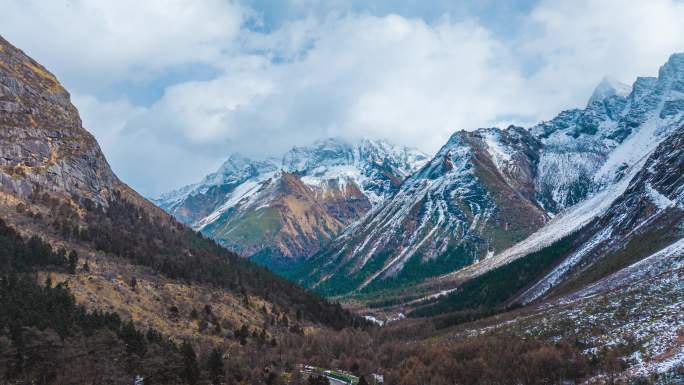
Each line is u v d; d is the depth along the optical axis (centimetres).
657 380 16362
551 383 18888
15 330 17275
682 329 18562
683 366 16412
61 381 16262
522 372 19575
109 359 17688
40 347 16688
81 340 17625
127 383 17338
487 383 19962
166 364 18638
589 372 18662
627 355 18700
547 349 19875
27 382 16225
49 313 19262
